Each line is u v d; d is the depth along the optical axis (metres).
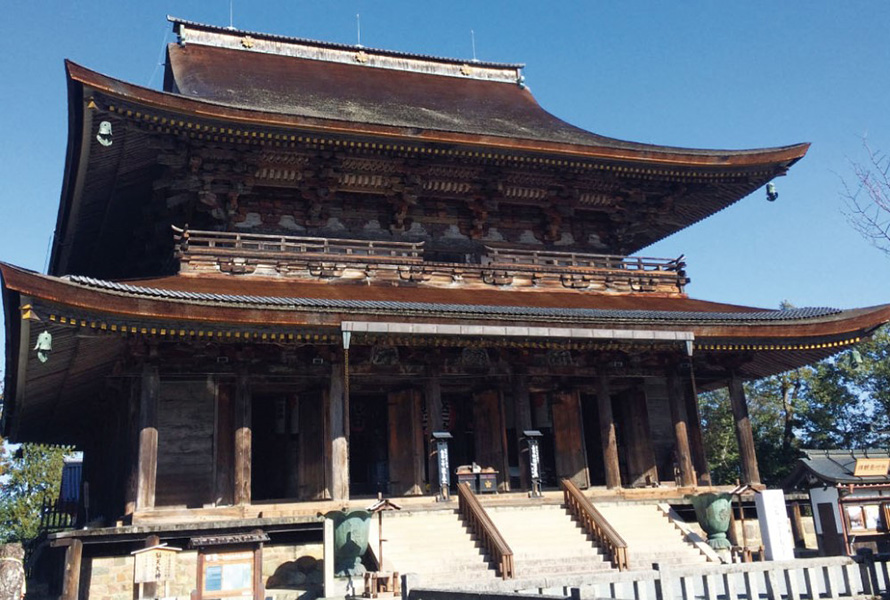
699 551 26.86
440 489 28.31
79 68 25.95
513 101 48.44
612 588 19.19
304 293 28.42
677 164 36.50
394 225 35.56
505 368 31.61
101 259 40.44
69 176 31.02
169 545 24.47
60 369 27.86
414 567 23.02
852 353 33.44
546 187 37.59
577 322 28.45
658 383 35.97
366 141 31.83
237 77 39.50
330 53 46.66
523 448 30.72
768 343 31.62
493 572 23.06
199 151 30.53
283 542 25.75
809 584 20.34
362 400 33.66
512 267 34.69
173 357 27.06
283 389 29.89
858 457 26.12
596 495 30.72
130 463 26.58
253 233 33.03
